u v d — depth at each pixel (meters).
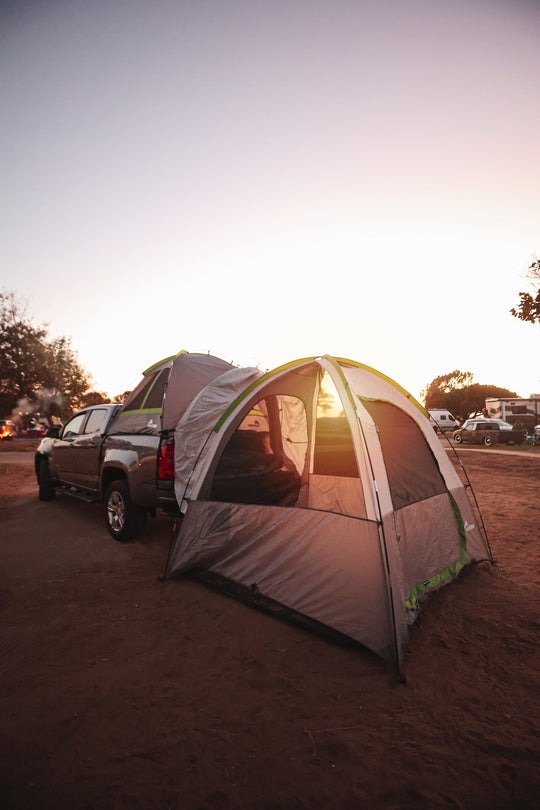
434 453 4.91
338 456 5.61
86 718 2.65
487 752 2.44
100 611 3.99
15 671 3.10
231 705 2.79
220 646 3.46
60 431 8.27
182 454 4.98
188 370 5.82
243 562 4.30
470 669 3.20
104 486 6.46
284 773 2.28
